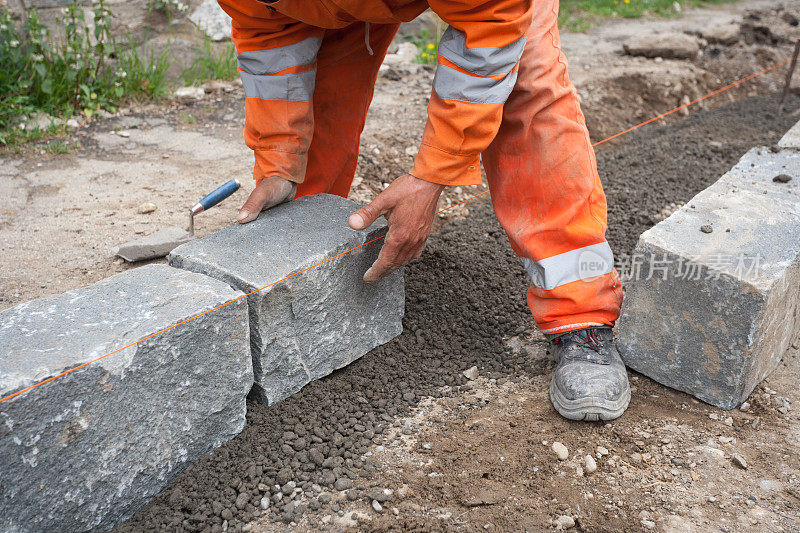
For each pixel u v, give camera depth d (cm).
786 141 346
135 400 189
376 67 289
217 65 561
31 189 379
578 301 244
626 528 197
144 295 206
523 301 309
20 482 169
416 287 308
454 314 295
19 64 479
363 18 226
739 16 942
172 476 207
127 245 311
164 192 380
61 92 481
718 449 226
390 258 233
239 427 225
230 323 209
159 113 500
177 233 327
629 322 258
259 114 253
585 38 782
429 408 245
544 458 222
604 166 467
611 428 235
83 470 181
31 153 424
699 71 661
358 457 220
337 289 242
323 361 249
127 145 445
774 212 269
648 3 957
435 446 226
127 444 190
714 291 230
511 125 231
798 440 230
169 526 193
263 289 213
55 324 190
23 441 167
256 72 250
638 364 261
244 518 197
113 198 372
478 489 209
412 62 638
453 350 276
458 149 215
